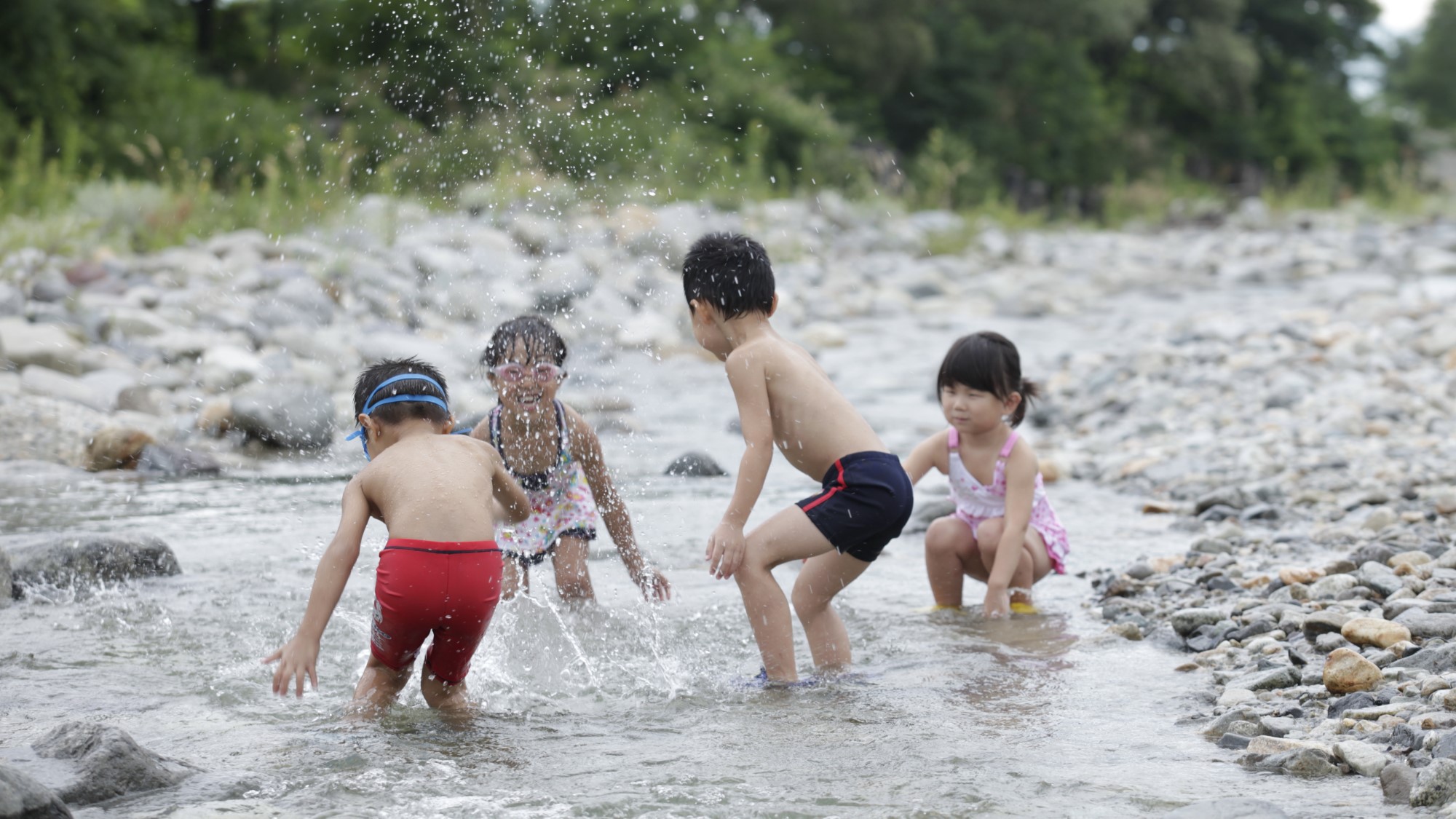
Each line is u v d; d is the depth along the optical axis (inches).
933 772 106.8
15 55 730.2
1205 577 172.2
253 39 1095.6
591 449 172.9
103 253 479.5
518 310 467.2
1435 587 153.1
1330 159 1923.0
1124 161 1571.1
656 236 609.3
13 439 276.2
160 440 289.9
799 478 263.9
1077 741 115.1
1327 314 452.4
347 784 104.2
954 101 1448.1
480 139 514.9
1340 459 252.8
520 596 172.9
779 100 1076.5
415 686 137.1
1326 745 108.5
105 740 103.2
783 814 97.6
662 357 445.4
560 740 117.6
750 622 141.9
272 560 193.6
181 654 146.8
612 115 650.8
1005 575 166.9
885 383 415.5
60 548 176.7
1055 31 1595.7
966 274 767.7
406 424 141.6
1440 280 580.1
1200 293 688.4
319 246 516.1
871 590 183.8
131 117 773.9
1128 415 331.9
